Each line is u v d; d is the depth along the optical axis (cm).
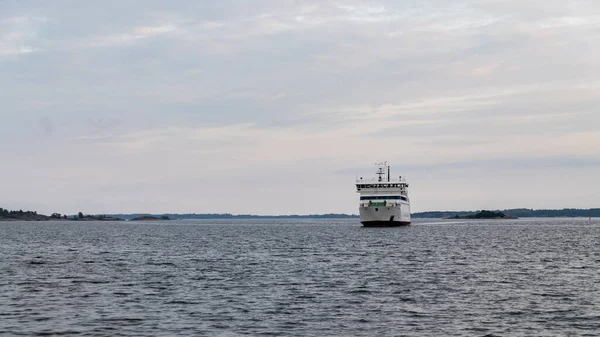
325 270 8212
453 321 4819
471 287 6544
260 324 4719
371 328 4594
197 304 5519
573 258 10156
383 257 10312
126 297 5906
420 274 7731
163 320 4856
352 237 17762
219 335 4384
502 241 15525
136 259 10194
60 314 5088
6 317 4972
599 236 18600
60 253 11800
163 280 7169
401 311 5197
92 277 7494
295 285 6694
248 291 6262
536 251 11819
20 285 6762
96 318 4934
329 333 4450
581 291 6247
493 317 4962
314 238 17550
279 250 12288
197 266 8856
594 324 4716
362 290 6325
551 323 4750
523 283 6869
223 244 14775
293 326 4656
